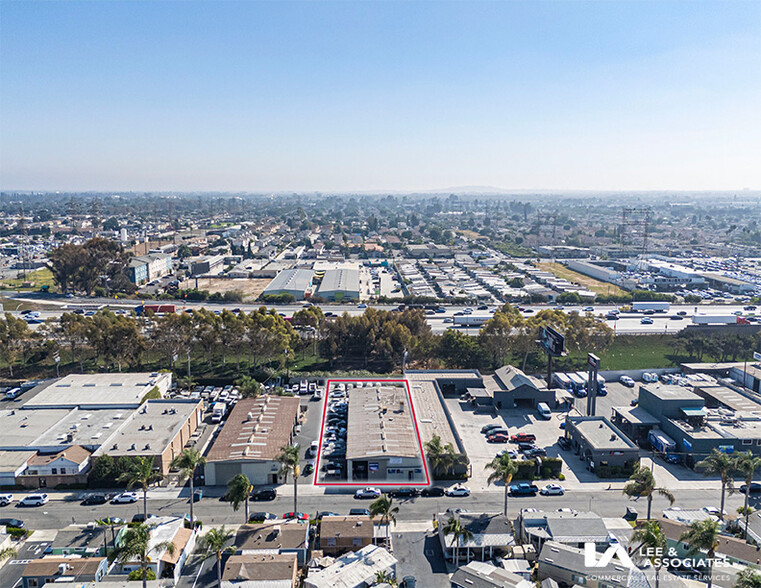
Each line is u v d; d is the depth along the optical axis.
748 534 78.06
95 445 100.06
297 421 119.62
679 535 75.62
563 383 146.62
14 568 71.81
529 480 97.88
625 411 121.38
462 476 97.31
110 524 81.44
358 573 67.81
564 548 73.25
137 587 66.75
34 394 132.00
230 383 143.50
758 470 101.31
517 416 126.44
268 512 86.31
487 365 160.12
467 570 68.62
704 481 98.19
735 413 118.25
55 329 156.50
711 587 68.00
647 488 79.00
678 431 108.12
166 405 119.88
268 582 66.94
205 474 94.94
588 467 102.44
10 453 97.94
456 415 126.56
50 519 84.81
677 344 173.00
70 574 68.75
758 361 161.12
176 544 74.56
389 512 78.31
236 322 151.00
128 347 149.88
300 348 161.12
